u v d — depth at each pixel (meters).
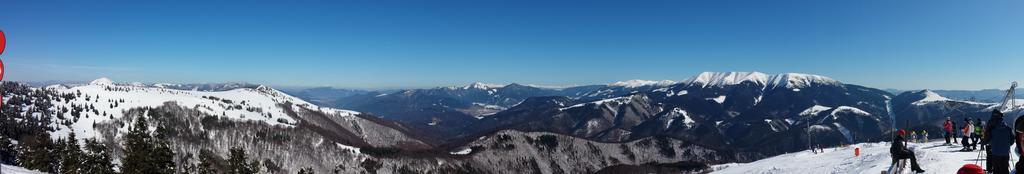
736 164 70.06
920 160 32.22
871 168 33.72
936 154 34.41
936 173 26.06
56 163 101.69
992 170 18.83
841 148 61.19
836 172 37.94
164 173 82.25
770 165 51.84
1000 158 16.80
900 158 26.02
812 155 56.53
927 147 42.41
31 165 101.75
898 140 26.09
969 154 32.69
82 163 93.19
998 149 16.86
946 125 42.78
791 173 43.00
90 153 94.94
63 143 103.50
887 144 54.75
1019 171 15.80
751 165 59.03
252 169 111.62
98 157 94.50
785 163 51.03
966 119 35.19
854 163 39.81
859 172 33.78
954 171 26.14
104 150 96.38
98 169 93.56
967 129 34.78
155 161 80.62
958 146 39.28
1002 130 16.86
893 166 23.48
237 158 108.56
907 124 47.59
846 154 50.25
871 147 55.03
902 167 26.83
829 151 59.19
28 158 104.88
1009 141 16.70
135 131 80.00
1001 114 17.25
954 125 43.09
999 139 16.88
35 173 33.00
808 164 46.16
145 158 78.94
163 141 86.56
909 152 25.97
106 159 95.31
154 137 85.88
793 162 50.66
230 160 108.88
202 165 122.06
